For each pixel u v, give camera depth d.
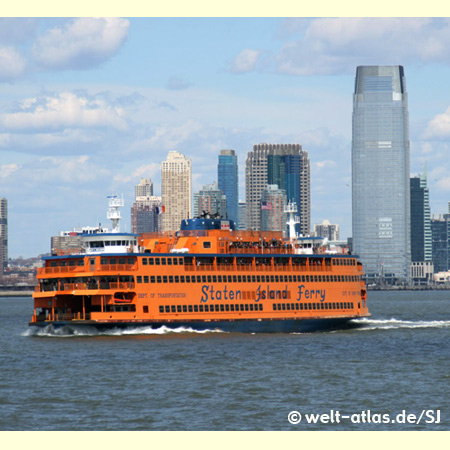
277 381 187.25
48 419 152.50
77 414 156.00
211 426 147.75
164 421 151.00
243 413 157.12
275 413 157.50
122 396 170.75
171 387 179.75
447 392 177.12
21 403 164.88
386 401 168.12
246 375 194.12
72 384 183.25
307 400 168.38
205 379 188.88
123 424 149.00
